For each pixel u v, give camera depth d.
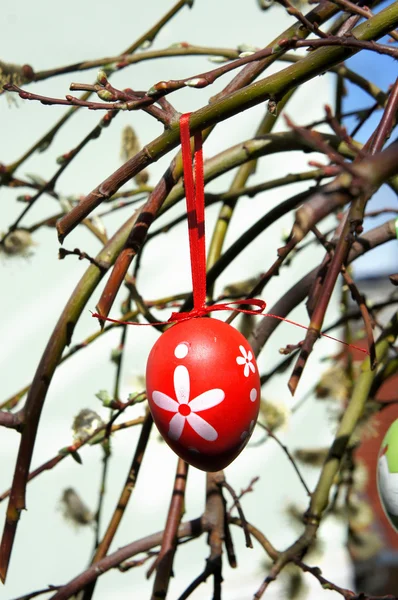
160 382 0.41
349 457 0.61
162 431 0.41
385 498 0.47
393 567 0.94
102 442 0.59
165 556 0.50
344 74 0.60
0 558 0.47
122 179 0.41
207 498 0.53
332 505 0.62
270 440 0.97
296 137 0.51
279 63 0.89
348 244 0.43
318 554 0.66
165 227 0.60
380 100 0.58
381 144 0.40
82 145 0.59
